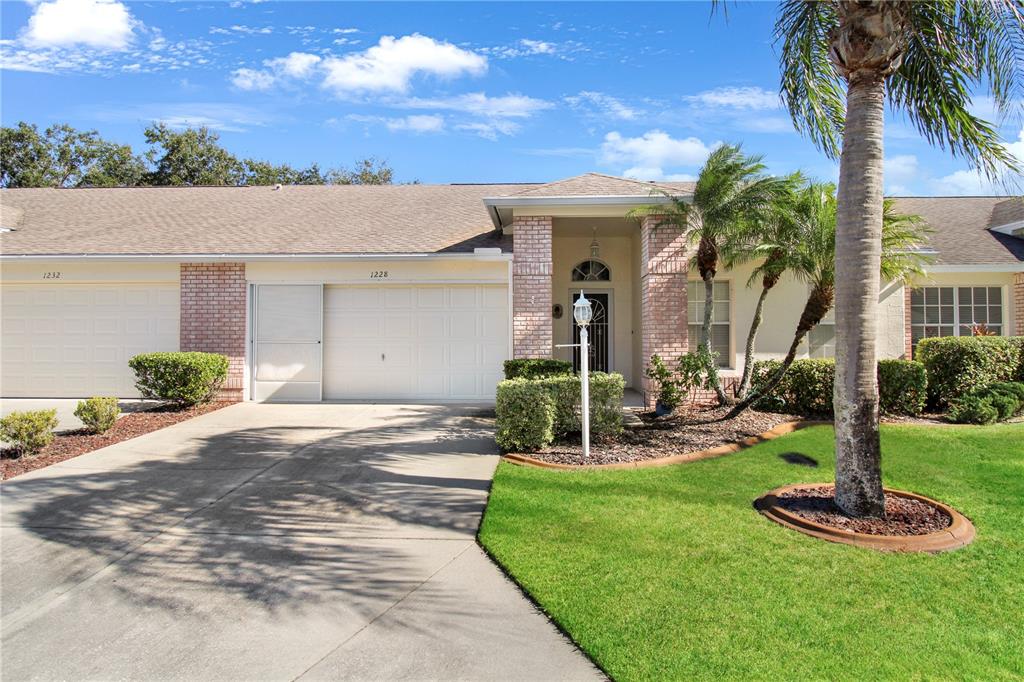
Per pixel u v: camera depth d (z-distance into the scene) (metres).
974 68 6.28
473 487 6.43
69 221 14.41
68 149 32.22
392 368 12.53
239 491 6.33
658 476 6.74
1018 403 9.76
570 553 4.67
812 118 7.38
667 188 11.10
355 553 4.79
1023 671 3.28
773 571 4.38
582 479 6.61
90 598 4.10
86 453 7.91
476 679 3.17
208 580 4.34
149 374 10.74
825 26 6.71
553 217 11.82
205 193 16.75
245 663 3.34
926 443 8.01
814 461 7.40
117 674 3.25
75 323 12.58
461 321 12.48
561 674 3.21
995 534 5.20
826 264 8.48
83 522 5.48
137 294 12.57
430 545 4.94
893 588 4.16
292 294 12.45
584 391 7.44
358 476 6.84
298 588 4.21
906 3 5.28
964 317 13.38
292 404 11.91
